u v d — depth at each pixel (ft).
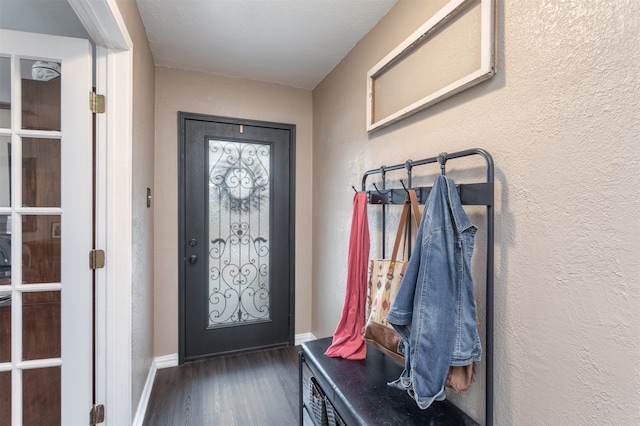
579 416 2.71
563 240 2.84
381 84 5.66
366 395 3.93
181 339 7.91
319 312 8.65
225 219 8.45
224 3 5.40
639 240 2.33
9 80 4.22
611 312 2.50
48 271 4.42
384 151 5.63
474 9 3.71
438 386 3.26
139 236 5.60
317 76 8.40
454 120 4.06
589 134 2.64
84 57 4.38
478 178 3.71
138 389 5.57
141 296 5.84
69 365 4.35
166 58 7.39
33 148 4.35
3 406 4.26
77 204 4.37
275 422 5.66
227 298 8.49
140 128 5.66
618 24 2.44
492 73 3.45
